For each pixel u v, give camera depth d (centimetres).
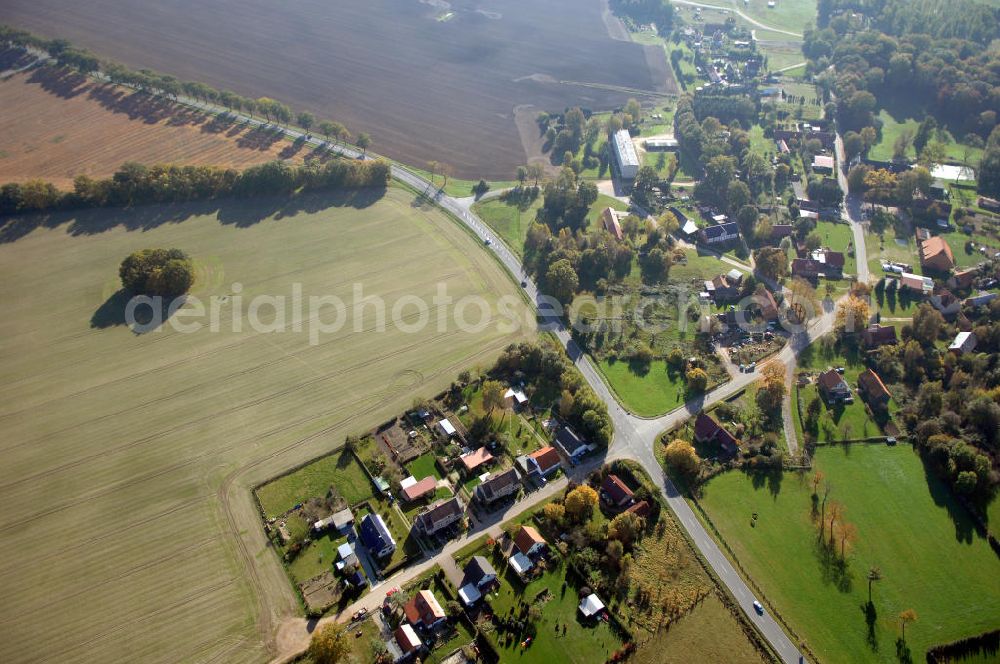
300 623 11769
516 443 15325
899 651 11750
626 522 13025
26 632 11650
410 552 12950
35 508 13700
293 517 13575
